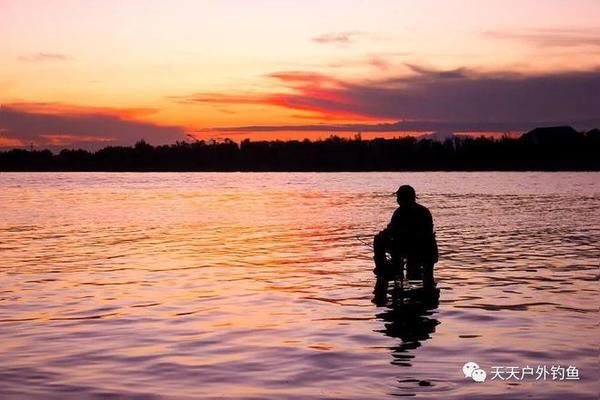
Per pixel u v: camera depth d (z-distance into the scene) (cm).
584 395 689
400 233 1333
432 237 1323
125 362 816
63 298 1220
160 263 1688
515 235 2378
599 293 1238
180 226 2872
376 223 2975
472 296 1216
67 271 1557
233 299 1204
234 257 1803
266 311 1101
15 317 1065
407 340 907
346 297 1218
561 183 9338
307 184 9550
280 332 958
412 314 1069
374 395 690
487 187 7856
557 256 1772
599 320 1020
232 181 11388
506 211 3775
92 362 816
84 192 6906
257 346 884
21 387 724
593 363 795
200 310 1110
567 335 928
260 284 1363
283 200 5216
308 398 683
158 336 941
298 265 1641
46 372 777
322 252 1909
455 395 690
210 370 781
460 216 3384
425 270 1322
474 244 2086
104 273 1523
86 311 1107
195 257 1808
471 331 955
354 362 807
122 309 1122
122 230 2688
